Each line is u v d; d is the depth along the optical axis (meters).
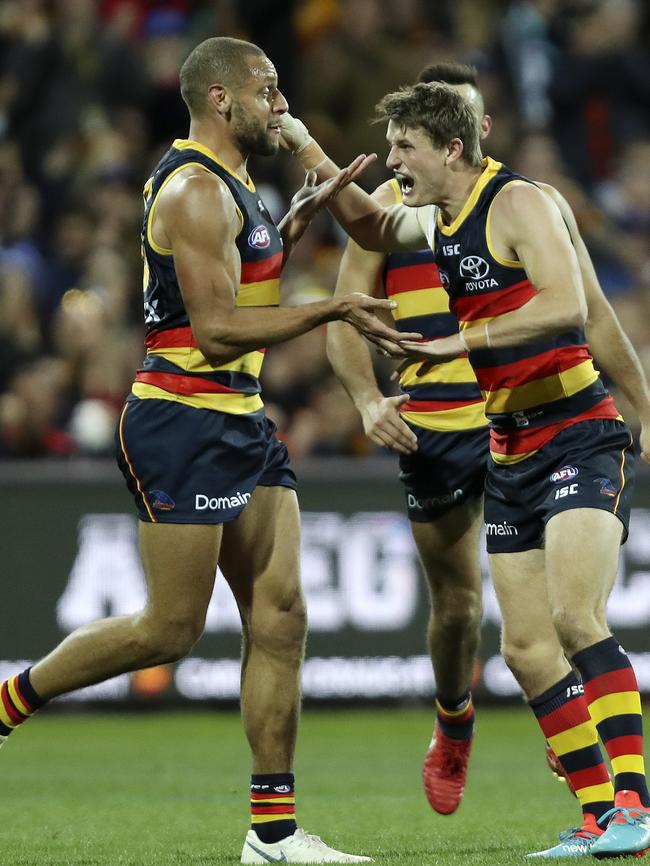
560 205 17.94
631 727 16.02
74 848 18.34
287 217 18.52
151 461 16.81
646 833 15.52
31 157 49.31
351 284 21.03
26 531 36.19
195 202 16.39
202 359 16.84
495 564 17.73
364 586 35.91
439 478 20.94
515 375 17.22
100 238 46.25
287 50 52.38
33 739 32.94
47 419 38.28
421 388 20.95
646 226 48.09
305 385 39.81
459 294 17.36
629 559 35.53
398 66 48.12
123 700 36.75
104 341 39.94
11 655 36.06
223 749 31.03
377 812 22.19
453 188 17.06
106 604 36.19
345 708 35.94
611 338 17.89
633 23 53.41
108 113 50.09
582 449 16.98
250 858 16.94
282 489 17.59
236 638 36.28
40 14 50.75
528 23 51.41
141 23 53.16
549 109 50.38
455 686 21.20
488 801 23.55
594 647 16.12
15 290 42.22
